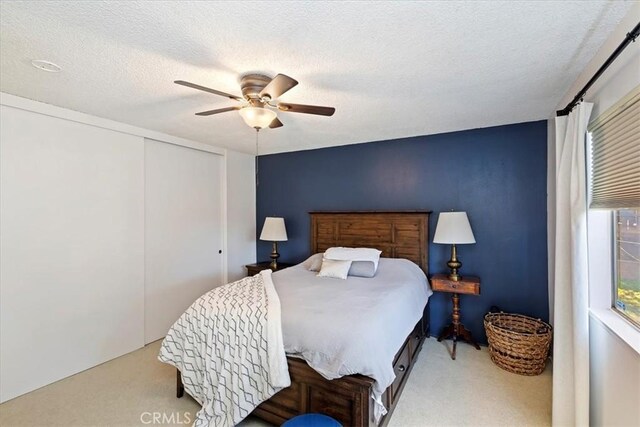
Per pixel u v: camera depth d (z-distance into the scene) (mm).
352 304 2152
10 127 2354
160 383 2510
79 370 2719
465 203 3365
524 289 3105
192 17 1423
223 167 4285
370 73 1984
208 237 4086
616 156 1545
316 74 1994
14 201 2375
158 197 3471
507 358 2643
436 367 2723
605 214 1816
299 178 4426
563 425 1855
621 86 1494
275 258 4316
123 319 3072
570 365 1855
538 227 3047
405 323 2266
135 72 1970
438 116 2865
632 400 1369
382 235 3691
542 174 3025
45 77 2041
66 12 1386
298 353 1851
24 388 2389
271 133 3469
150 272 3383
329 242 4043
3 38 1592
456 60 1820
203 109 2660
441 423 1990
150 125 3143
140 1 1314
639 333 1479
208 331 2082
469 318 3336
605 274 1811
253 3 1327
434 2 1319
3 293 2312
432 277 3193
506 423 1990
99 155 2895
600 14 1398
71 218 2697
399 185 3719
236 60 1818
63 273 2643
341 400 1729
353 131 3391
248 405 1879
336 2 1320
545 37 1583
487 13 1394
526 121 3047
